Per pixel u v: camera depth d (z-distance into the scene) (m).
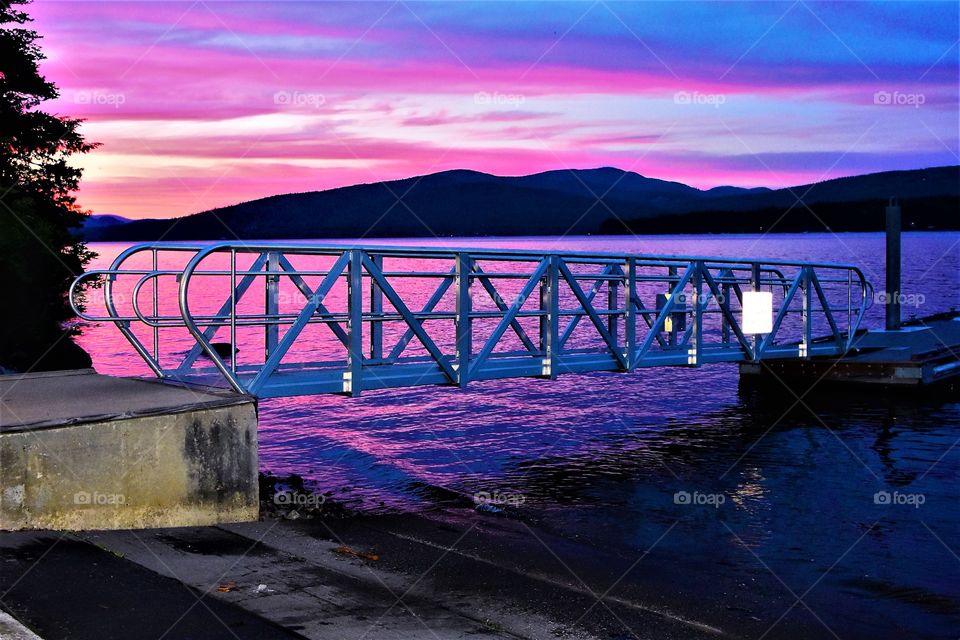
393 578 5.66
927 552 7.37
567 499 9.05
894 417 13.83
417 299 39.44
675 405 15.16
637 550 7.22
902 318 32.91
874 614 5.79
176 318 8.57
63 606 4.22
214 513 6.52
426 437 12.37
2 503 5.43
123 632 3.97
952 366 15.63
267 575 5.28
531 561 6.57
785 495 9.31
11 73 26.08
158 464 6.14
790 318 32.56
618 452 11.45
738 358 13.77
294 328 8.41
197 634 4.04
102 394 7.08
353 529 7.18
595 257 11.38
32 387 7.64
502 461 10.91
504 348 22.53
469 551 6.73
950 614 5.84
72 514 5.73
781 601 5.97
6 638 3.61
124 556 5.23
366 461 10.80
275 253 8.99
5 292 22.28
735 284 14.20
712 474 10.29
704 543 7.55
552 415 14.14
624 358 11.83
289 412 14.24
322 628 4.44
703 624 5.34
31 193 26.42
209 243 7.77
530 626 4.97
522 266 70.19
